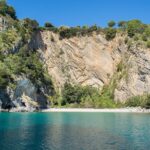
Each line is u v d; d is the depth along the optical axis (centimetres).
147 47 15950
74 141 5131
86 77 17275
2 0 16338
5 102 12281
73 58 17438
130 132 6338
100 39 17562
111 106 15462
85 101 15875
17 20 16350
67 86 16200
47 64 16875
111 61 17325
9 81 12500
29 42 15750
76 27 17825
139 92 15675
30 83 13462
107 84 17062
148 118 9806
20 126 6981
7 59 13475
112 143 5041
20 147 4547
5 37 14375
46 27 17600
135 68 16000
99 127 7112
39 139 5228
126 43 16738
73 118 9525
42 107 14375
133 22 17025
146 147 4769
